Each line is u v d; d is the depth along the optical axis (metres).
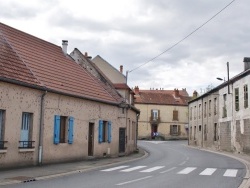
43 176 14.85
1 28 21.44
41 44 25.05
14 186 12.13
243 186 12.78
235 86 31.88
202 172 17.22
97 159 24.39
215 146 38.12
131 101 37.22
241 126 30.16
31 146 18.27
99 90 27.19
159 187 12.19
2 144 16.36
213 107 39.31
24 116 18.17
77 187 11.95
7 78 16.42
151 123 72.12
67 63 26.66
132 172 17.08
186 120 73.69
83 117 23.20
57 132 20.30
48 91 19.50
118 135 28.17
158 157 27.92
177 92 76.06
